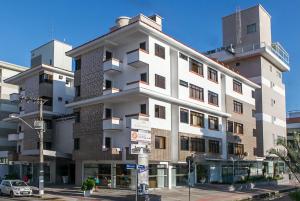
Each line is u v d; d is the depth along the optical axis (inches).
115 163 1459.2
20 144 2094.0
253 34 2448.3
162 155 1434.5
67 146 1790.1
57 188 1480.1
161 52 1512.1
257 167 2242.9
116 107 1519.4
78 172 1620.3
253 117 2220.7
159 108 1464.1
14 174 1964.8
